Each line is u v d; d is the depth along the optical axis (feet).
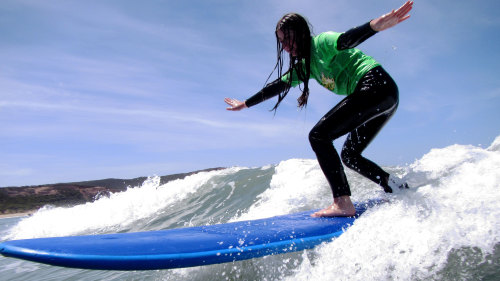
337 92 8.52
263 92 9.82
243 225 7.77
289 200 11.87
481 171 7.29
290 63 8.44
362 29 6.86
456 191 6.95
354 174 12.64
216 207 15.57
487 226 5.77
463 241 5.69
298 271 6.62
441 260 5.49
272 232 6.97
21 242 6.12
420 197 7.25
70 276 9.88
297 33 7.82
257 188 15.89
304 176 13.79
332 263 6.34
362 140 8.40
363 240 6.45
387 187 8.44
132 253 5.77
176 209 17.24
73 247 5.93
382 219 6.81
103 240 6.47
